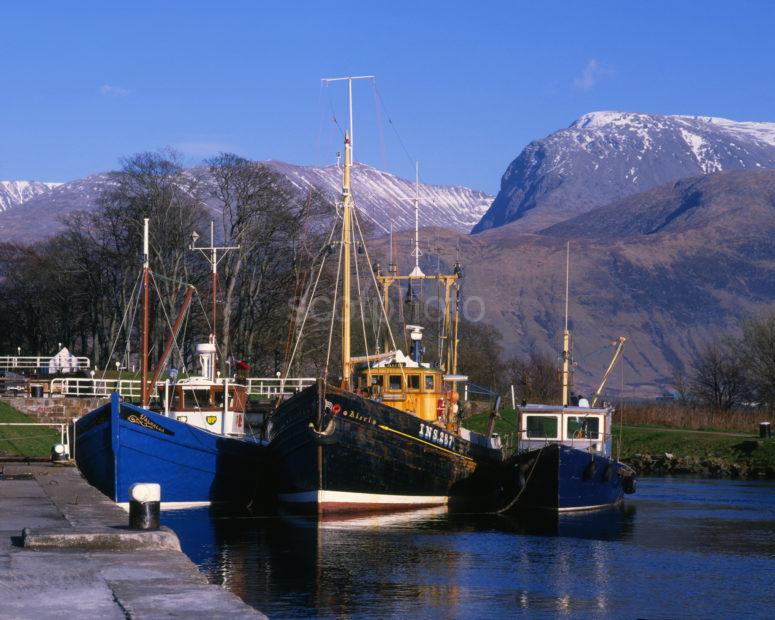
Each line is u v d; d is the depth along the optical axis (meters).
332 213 124.38
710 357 142.88
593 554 42.38
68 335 153.25
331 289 116.25
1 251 178.62
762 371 130.50
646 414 114.50
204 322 122.75
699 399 143.12
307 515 51.66
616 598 33.72
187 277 119.44
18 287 166.75
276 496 54.06
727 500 65.12
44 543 24.78
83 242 133.75
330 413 50.22
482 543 44.59
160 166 121.50
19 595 19.80
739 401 137.12
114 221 123.75
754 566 39.91
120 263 125.31
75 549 24.62
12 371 109.00
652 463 91.06
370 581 35.41
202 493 53.06
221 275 123.56
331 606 31.58
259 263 122.12
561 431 61.09
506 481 57.28
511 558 40.91
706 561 41.00
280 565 37.91
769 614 31.75
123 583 20.77
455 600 32.84
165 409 57.28
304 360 116.25
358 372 58.94
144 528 26.17
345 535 45.44
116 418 49.81
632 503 63.25
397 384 57.47
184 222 119.62
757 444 90.94
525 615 31.08
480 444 58.69
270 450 53.75
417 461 53.84
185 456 51.78
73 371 99.44
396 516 52.44
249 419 67.25
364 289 117.25
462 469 56.59
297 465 51.38
